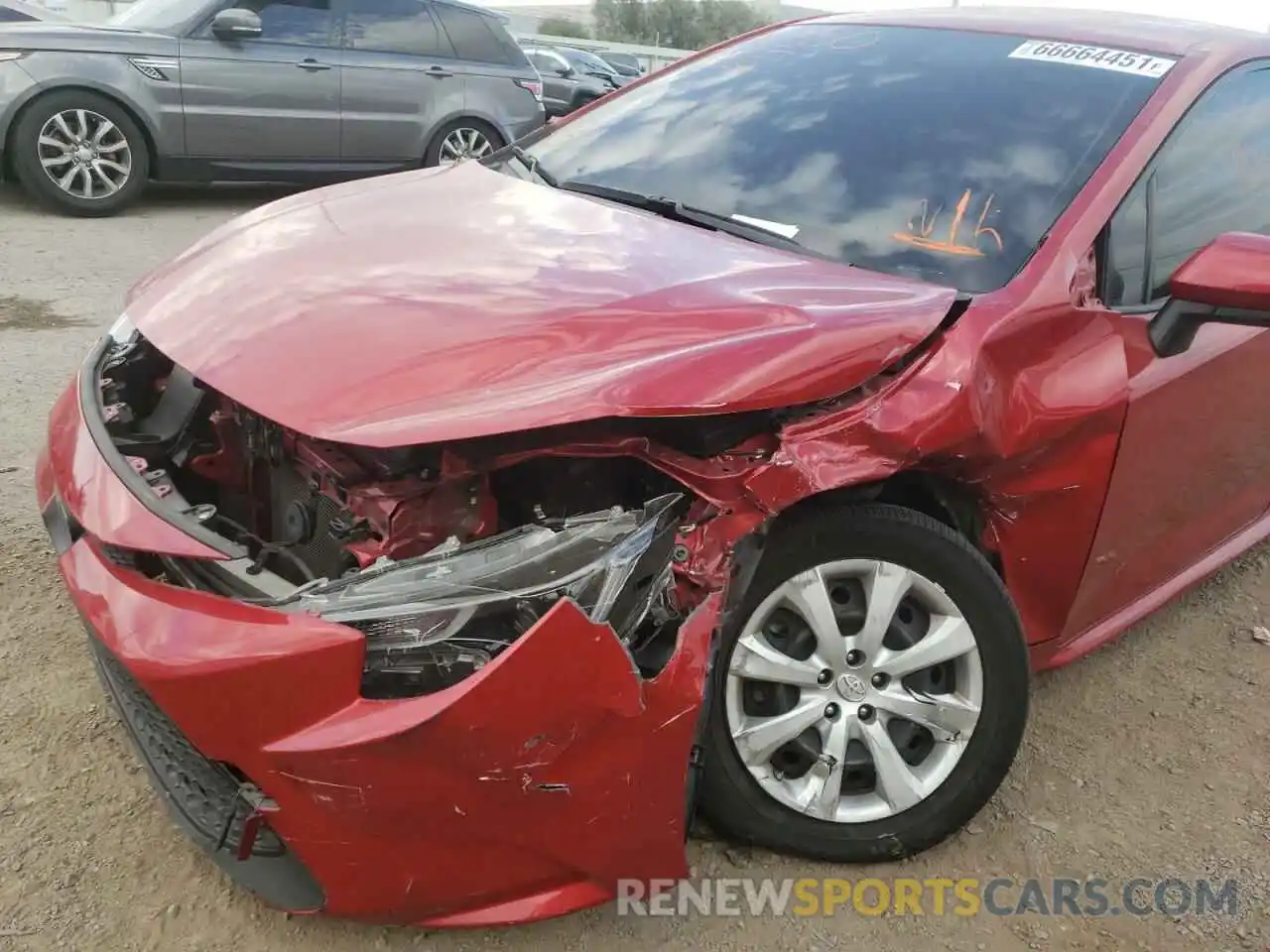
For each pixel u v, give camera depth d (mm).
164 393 2705
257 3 8281
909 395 2178
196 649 1783
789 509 2234
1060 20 3311
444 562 1862
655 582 2006
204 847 1955
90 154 7824
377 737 1718
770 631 2311
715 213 2875
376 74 8789
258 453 2404
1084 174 2676
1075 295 2482
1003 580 2570
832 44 3412
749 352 2072
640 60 30578
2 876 2207
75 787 2447
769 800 2342
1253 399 3033
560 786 1860
